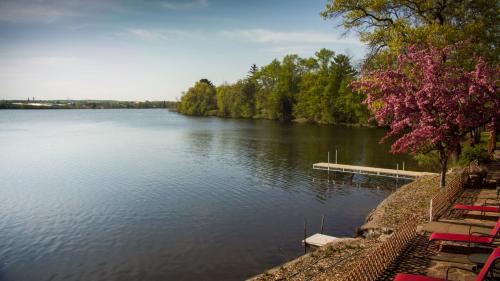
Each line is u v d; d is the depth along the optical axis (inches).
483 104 665.6
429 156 1325.0
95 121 5762.8
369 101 740.0
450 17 1074.1
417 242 482.6
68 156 2150.6
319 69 4628.4
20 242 874.1
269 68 5275.6
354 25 1139.9
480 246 426.6
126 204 1165.7
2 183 1470.2
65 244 861.2
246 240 860.6
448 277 379.2
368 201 1204.5
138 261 765.9
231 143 2691.9
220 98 6432.1
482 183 774.5
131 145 2645.2
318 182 1466.5
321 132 3420.3
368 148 2368.4
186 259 767.7
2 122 5536.4
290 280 477.4
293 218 1023.0
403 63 743.1
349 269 470.0
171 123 5007.4
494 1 1044.5
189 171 1674.5
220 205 1148.5
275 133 3383.4
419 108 682.2
